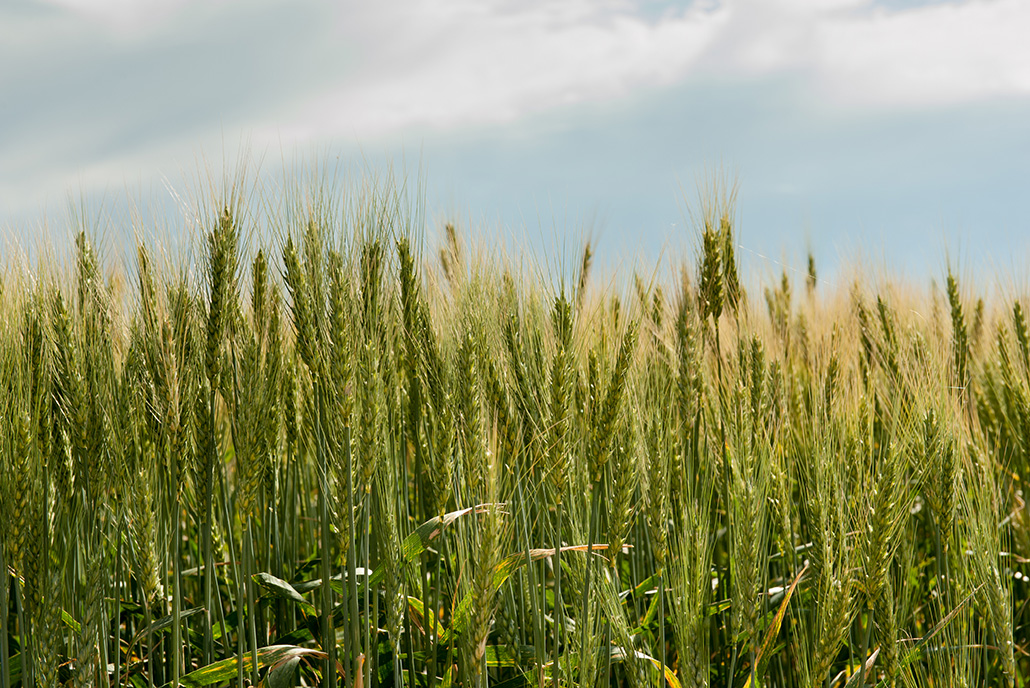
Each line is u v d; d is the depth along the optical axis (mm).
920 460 4293
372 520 4391
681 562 3678
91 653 3580
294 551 4957
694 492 4773
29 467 3492
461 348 3984
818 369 5621
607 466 4055
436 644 4062
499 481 3887
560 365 3764
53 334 3840
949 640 4246
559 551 3613
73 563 3969
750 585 3631
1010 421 5879
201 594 5078
